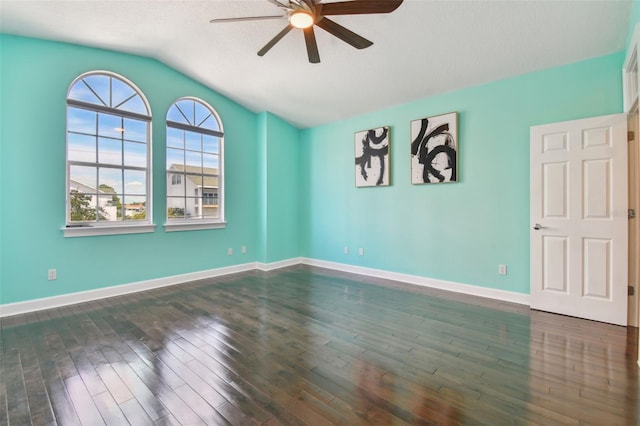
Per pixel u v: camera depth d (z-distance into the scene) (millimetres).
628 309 2723
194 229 4430
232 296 3672
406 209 4273
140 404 1688
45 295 3219
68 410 1638
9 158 3016
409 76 3604
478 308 3213
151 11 2910
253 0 2779
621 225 2723
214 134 4680
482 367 2049
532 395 1740
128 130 3838
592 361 2115
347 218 4984
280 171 5336
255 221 5254
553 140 3035
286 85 4219
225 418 1572
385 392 1781
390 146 4430
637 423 1506
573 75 3020
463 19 2643
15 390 1813
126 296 3664
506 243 3443
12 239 3035
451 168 3787
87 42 3373
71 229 3330
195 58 3844
